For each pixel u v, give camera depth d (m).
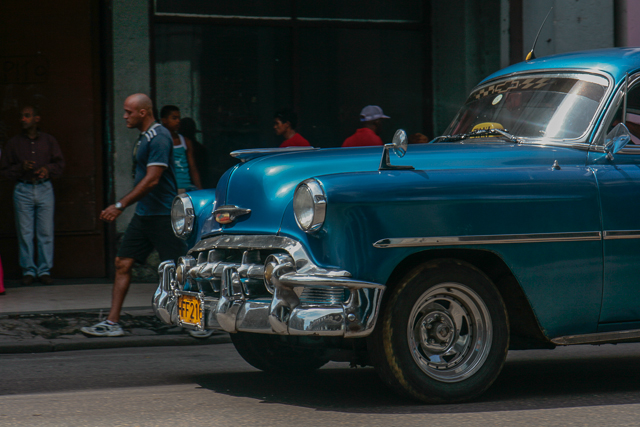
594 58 5.54
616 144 5.01
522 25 11.02
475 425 4.27
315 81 11.32
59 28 10.41
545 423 4.31
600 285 4.93
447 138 5.80
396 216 4.53
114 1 10.36
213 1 10.88
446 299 4.73
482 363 4.76
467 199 4.66
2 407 4.80
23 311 8.09
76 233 10.53
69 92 10.46
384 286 4.48
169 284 5.54
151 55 10.55
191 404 4.86
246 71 11.05
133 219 7.11
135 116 6.96
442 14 11.57
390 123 11.62
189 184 9.63
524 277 4.78
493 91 5.93
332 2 11.35
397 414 4.52
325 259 4.48
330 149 5.30
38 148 9.95
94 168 10.55
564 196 4.85
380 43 11.55
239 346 5.75
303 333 4.44
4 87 10.30
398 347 4.59
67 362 6.34
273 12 11.12
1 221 10.31
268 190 4.93
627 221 4.98
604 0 11.21
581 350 6.90
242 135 11.05
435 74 11.71
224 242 4.98
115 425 4.36
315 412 4.61
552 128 5.32
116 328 7.12
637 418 4.44
